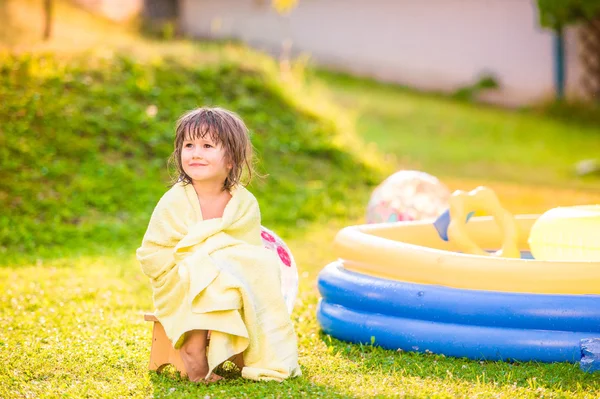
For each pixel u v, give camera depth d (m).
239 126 3.86
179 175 3.94
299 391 3.47
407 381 3.69
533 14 19.39
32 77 9.93
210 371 3.53
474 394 3.48
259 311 3.67
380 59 20.33
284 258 4.48
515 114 18.53
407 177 6.84
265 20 20.61
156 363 3.80
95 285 5.89
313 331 4.72
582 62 19.02
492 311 3.97
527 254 5.70
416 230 5.34
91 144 9.29
